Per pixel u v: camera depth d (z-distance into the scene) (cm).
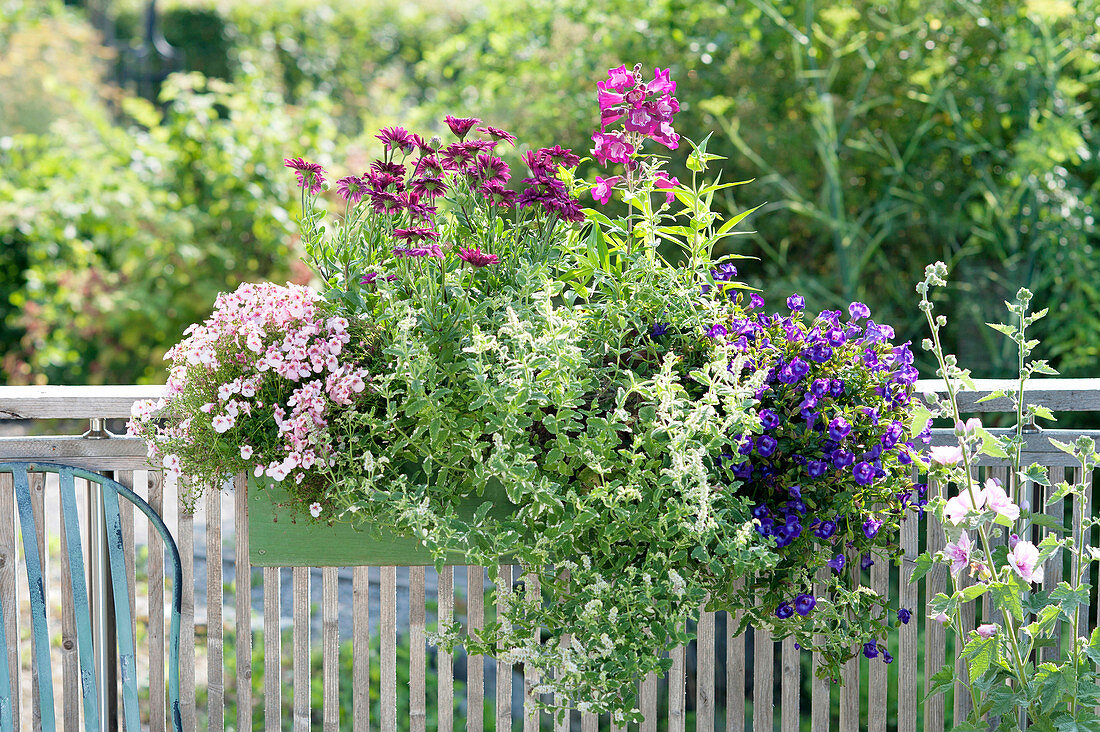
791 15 541
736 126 525
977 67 523
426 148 192
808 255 542
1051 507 220
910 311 520
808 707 325
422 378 181
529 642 183
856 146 512
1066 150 464
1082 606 209
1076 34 480
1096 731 182
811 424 181
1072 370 463
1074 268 460
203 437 188
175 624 200
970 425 185
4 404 197
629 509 181
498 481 193
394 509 183
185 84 609
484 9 911
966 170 527
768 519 184
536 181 192
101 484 200
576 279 208
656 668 180
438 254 180
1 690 200
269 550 196
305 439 183
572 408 182
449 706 208
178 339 562
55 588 356
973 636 188
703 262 201
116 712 212
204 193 577
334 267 199
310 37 1124
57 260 579
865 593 194
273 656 205
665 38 559
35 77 785
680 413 176
